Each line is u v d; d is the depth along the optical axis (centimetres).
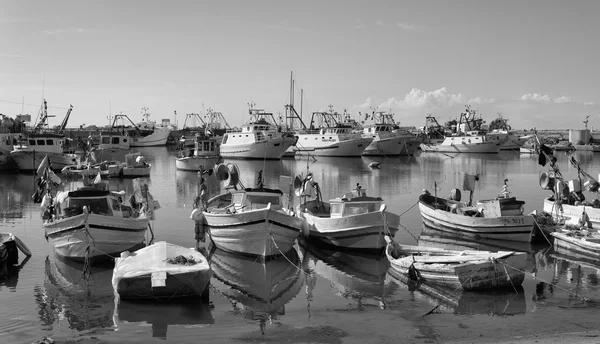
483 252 1878
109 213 2258
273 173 6694
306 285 1888
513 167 7688
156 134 15562
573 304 1650
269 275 2017
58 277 1956
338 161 9062
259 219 2195
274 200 2480
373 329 1453
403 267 1916
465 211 2823
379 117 12462
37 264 2131
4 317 1545
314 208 2803
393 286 1864
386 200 4100
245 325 1489
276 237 2238
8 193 4431
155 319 1534
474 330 1439
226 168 2753
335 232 2391
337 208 2502
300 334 1419
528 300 1688
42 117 8038
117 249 2162
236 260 2244
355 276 2005
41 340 1354
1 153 6256
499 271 1745
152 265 1686
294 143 9538
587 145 12300
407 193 4569
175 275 1616
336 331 1439
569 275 1981
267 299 1727
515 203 2648
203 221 2488
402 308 1627
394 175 6362
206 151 7975
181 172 6769
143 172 5969
